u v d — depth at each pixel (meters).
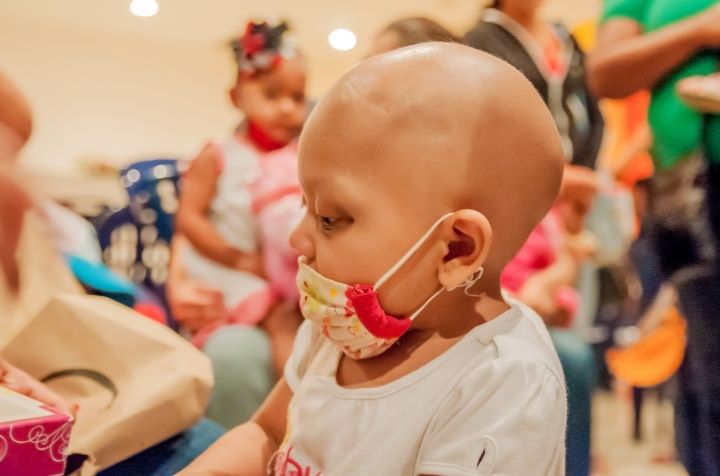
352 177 0.48
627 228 1.63
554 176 0.53
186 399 0.66
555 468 0.49
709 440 0.92
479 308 0.54
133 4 2.61
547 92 1.11
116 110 3.10
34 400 0.56
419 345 0.53
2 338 0.68
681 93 0.88
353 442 0.51
